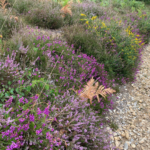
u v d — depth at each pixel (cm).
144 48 727
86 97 227
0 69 206
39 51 315
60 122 202
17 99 200
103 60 445
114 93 425
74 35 459
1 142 148
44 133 171
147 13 1059
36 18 524
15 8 557
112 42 479
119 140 299
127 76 481
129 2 1311
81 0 945
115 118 349
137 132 323
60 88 277
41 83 238
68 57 368
